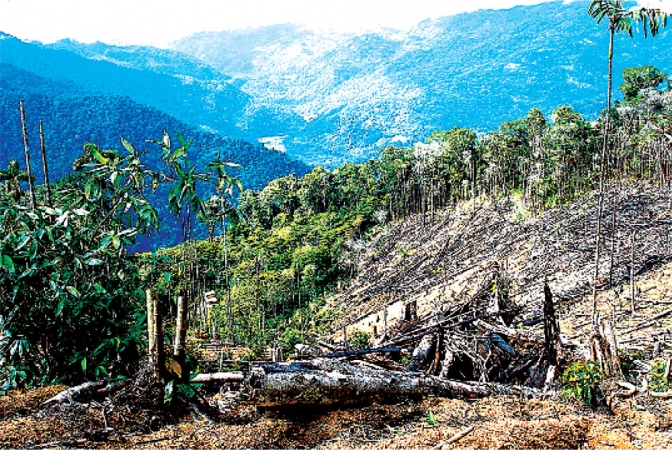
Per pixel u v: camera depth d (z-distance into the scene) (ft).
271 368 17.04
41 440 14.80
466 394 19.71
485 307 32.55
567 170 184.65
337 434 16.08
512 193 220.23
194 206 20.22
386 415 17.26
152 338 17.02
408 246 212.43
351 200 281.54
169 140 20.34
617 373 23.58
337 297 181.88
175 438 15.29
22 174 22.41
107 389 17.71
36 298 19.24
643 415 17.71
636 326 69.92
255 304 156.35
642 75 184.24
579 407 18.40
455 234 203.10
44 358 20.16
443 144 267.39
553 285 102.73
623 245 115.14
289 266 210.18
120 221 22.06
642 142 167.22
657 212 134.31
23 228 19.06
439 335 27.94
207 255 157.07
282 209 291.58
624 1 43.98
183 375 17.24
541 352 26.71
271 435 15.64
